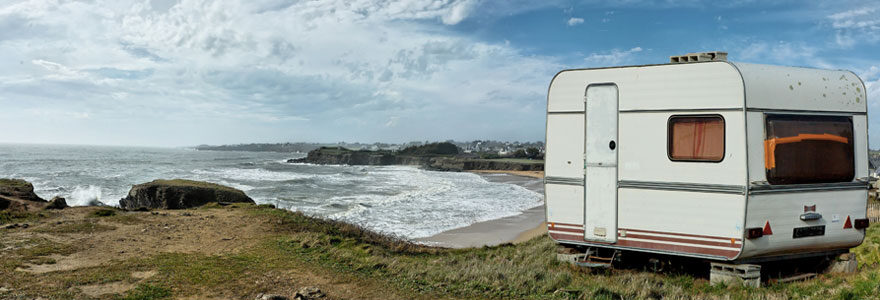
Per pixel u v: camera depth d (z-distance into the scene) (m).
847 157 6.52
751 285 6.13
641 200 6.70
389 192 39.62
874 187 21.16
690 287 6.39
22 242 7.78
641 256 7.50
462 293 5.77
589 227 7.11
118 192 37.62
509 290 5.83
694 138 6.32
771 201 6.07
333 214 24.30
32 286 5.41
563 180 7.34
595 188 7.05
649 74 6.64
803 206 6.27
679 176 6.41
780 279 6.45
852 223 6.57
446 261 8.02
